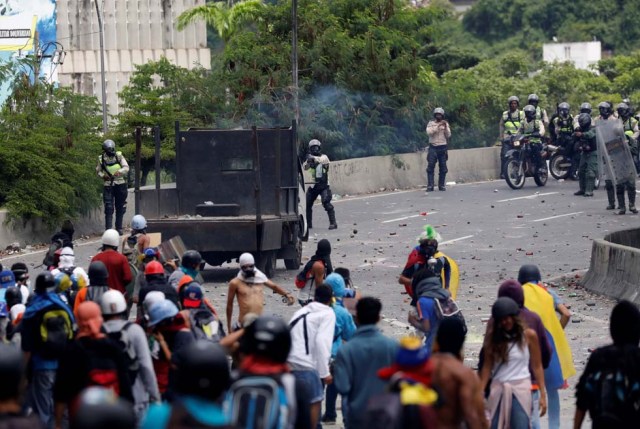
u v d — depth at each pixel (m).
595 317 40.75
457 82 112.25
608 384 18.17
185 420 12.38
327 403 27.53
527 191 81.38
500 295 22.89
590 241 59.00
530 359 21.72
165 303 22.81
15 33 124.50
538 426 21.94
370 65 100.88
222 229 49.31
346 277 29.52
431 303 25.61
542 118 84.81
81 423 10.57
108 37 135.50
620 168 68.12
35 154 65.06
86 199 67.81
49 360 23.05
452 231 63.41
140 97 91.38
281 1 104.56
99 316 19.70
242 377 14.52
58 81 121.56
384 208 74.62
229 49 100.50
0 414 13.30
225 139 52.88
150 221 49.19
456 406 16.98
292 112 94.75
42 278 23.11
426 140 102.38
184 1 137.00
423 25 110.19
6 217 61.38
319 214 72.75
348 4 105.81
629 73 169.38
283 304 43.81
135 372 20.47
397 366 14.78
